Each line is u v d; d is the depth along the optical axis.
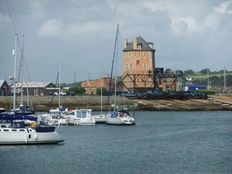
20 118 86.75
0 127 70.31
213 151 69.81
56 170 53.44
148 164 57.75
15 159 60.38
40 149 68.44
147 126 117.06
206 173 52.09
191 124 125.44
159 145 77.12
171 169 54.38
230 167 55.84
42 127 72.19
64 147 71.69
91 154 65.75
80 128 108.69
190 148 73.44
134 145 76.88
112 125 117.75
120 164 57.62
